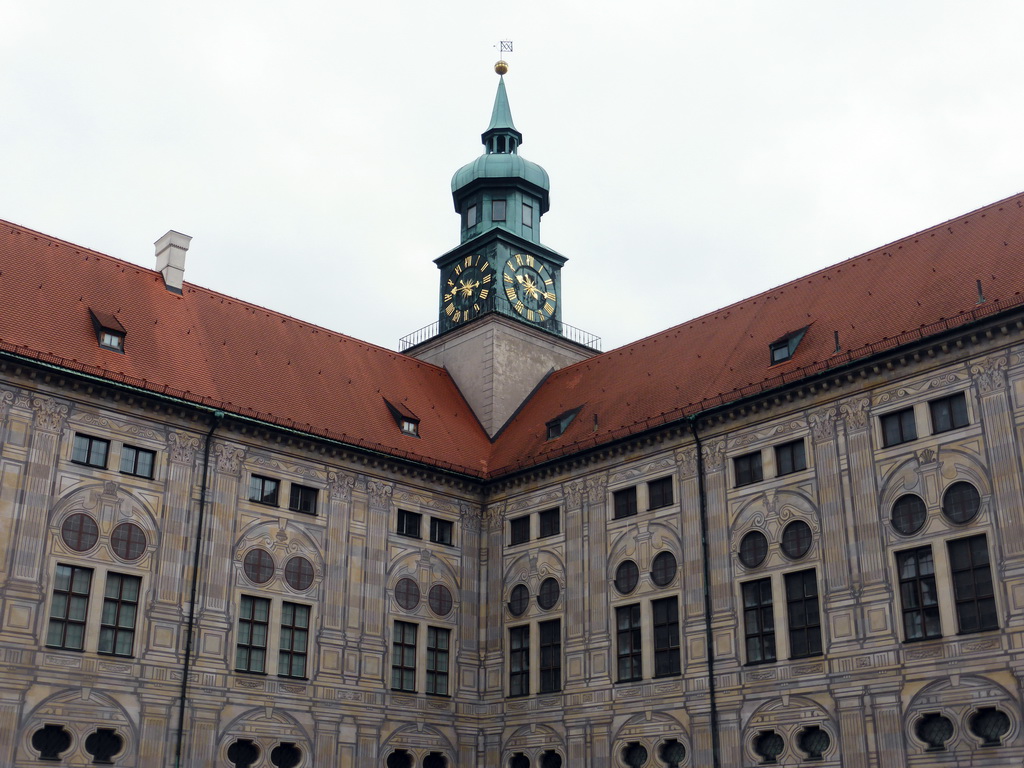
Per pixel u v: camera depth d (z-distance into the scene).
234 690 41.44
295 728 42.66
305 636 44.12
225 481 43.62
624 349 54.62
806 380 40.75
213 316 49.69
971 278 39.81
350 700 44.44
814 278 47.75
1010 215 41.88
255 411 45.34
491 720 47.72
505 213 63.81
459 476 50.62
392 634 46.66
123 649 39.38
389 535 47.91
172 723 39.66
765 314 47.91
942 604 35.56
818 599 38.78
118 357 43.00
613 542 45.72
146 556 40.75
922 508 37.00
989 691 33.78
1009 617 33.97
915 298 41.16
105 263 47.62
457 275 63.03
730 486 42.47
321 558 45.47
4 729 35.94
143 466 41.81
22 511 38.16
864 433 39.16
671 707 41.62
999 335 36.47
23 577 37.59
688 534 43.19
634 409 48.09
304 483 45.94
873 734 36.00
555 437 50.91
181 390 43.56
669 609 43.03
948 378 37.44
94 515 39.84
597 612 45.34
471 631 49.38
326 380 50.94
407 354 63.22
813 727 37.59
